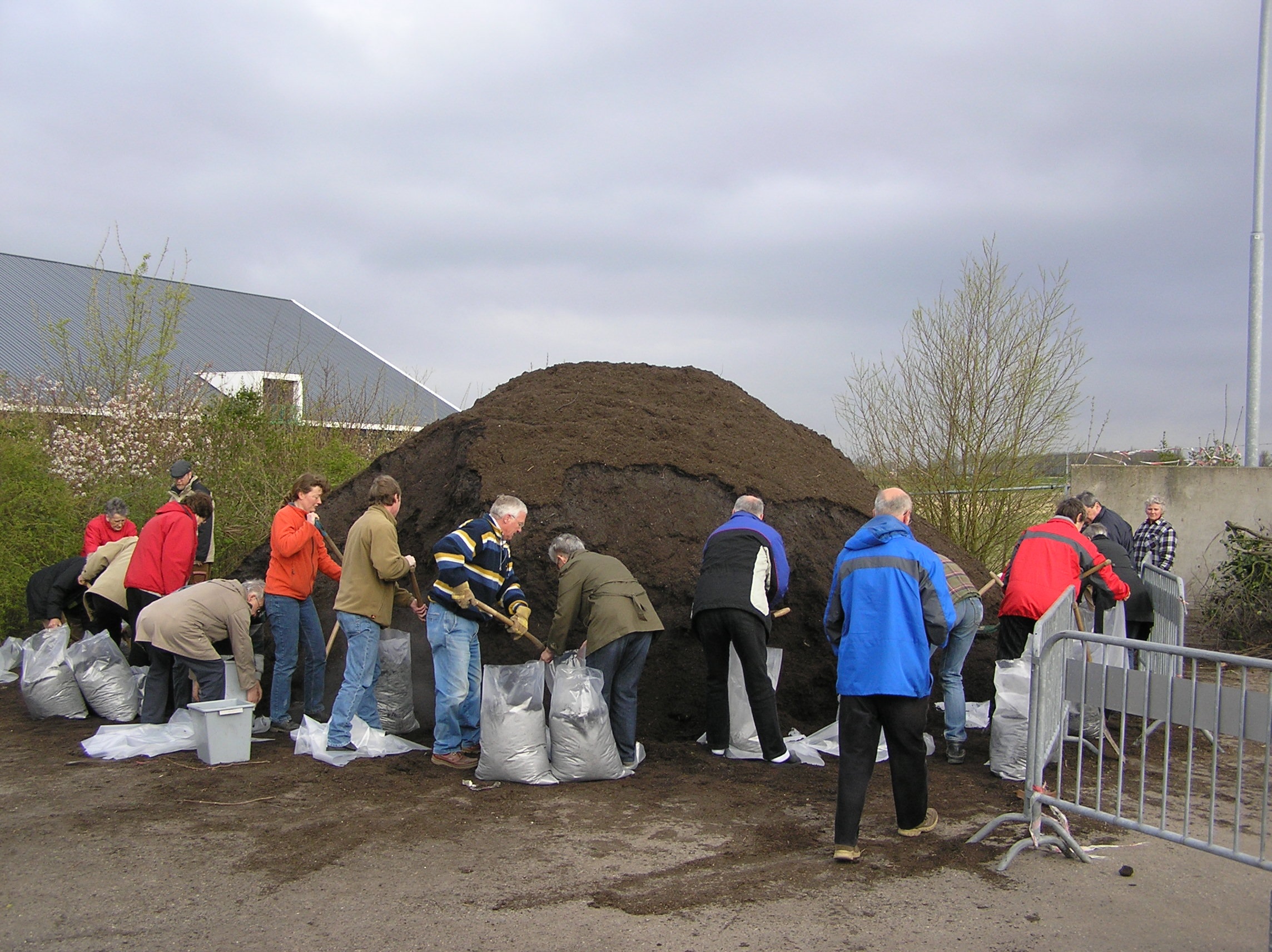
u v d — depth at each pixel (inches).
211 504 298.8
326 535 313.3
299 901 150.2
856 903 151.6
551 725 218.4
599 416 307.1
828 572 290.5
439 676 228.4
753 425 331.0
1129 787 221.9
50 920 143.6
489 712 217.5
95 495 458.9
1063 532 250.7
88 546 356.5
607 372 342.6
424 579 281.0
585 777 216.7
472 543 228.7
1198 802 210.2
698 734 261.1
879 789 217.3
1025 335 520.7
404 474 323.0
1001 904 152.0
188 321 1099.9
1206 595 463.5
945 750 258.1
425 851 172.9
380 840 178.1
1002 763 228.1
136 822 187.6
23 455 411.5
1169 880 163.6
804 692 277.0
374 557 232.5
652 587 270.8
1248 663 146.3
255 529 476.7
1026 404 519.5
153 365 626.5
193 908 147.7
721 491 292.8
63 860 167.3
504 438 288.4
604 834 183.2
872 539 182.7
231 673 263.3
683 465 291.9
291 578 261.7
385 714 255.9
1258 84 513.3
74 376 633.0
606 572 233.6
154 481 475.5
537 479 278.2
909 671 172.6
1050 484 530.0
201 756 232.1
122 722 276.4
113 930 140.3
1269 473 454.6
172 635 240.5
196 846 174.4
